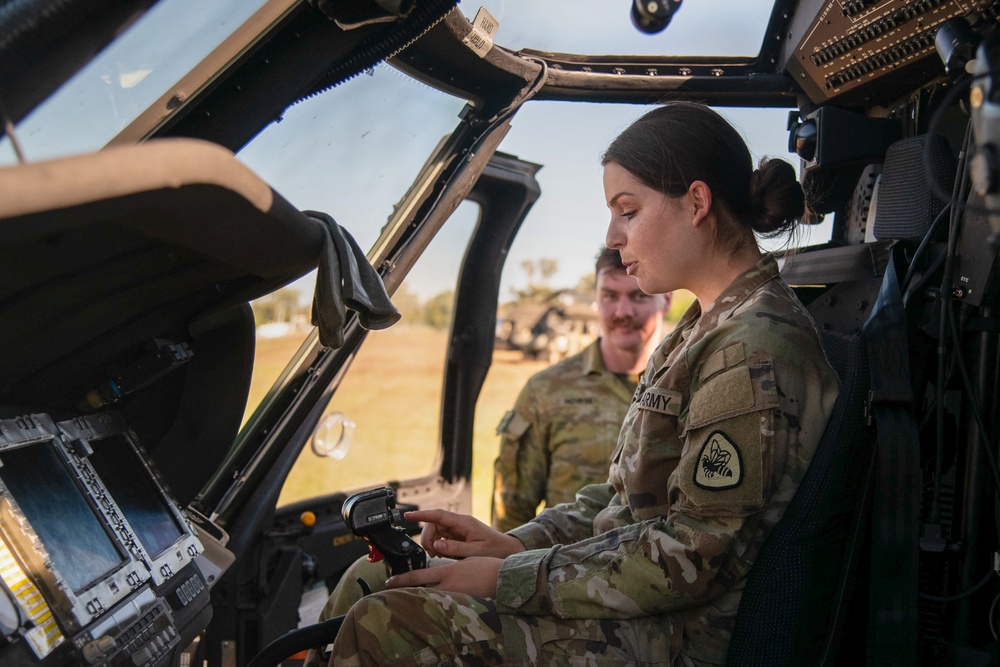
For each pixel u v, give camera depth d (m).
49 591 1.25
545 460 3.00
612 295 2.93
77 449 1.55
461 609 1.55
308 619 3.29
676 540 1.50
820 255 2.14
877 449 1.49
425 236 2.68
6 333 1.31
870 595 1.48
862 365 1.53
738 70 2.59
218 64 1.61
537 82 2.54
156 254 1.27
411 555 1.68
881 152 2.28
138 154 0.84
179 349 1.72
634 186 1.68
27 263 1.11
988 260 1.60
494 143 2.71
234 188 1.00
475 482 6.71
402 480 3.72
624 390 2.96
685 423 1.62
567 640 1.54
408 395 6.66
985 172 1.08
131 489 1.71
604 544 1.58
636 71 2.60
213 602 2.57
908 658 1.46
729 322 1.59
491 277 3.62
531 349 8.44
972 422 1.67
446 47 2.30
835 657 1.50
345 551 3.14
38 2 1.05
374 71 2.20
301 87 1.70
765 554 1.47
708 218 1.68
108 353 1.64
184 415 1.94
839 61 2.25
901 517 1.48
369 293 1.40
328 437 3.13
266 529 2.66
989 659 1.59
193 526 1.92
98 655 1.25
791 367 1.52
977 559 1.66
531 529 1.92
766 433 1.47
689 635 1.55
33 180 0.75
